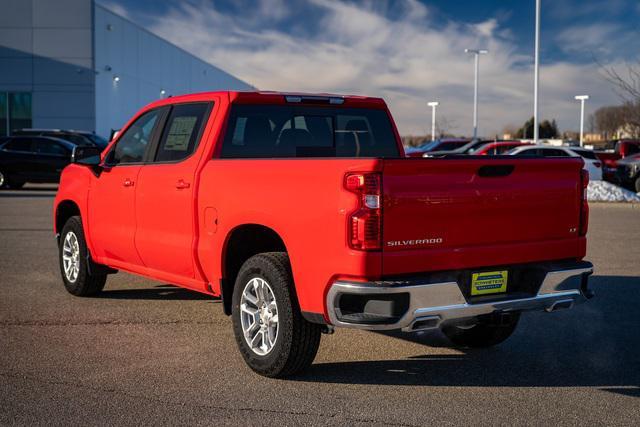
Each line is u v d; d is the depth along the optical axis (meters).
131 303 7.64
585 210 5.45
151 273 6.75
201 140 6.10
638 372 5.48
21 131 30.17
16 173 24.98
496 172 4.96
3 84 43.06
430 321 4.69
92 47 42.91
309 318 4.91
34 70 43.00
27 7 42.72
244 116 6.18
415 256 4.66
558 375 5.40
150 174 6.50
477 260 4.90
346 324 4.66
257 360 5.28
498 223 5.00
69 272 7.99
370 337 6.45
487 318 5.17
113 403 4.71
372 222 4.54
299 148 6.46
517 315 5.96
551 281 5.16
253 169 5.36
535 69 31.62
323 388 5.05
